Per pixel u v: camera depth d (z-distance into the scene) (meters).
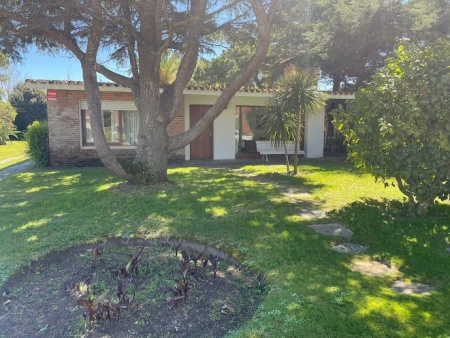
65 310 3.07
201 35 7.57
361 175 9.46
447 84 4.68
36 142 12.51
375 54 18.00
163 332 2.74
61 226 5.08
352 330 2.58
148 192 6.86
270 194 7.09
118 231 4.85
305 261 3.83
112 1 6.31
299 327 2.62
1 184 8.93
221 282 3.55
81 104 12.75
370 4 16.16
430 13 16.52
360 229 4.91
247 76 7.09
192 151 14.82
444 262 3.85
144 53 7.11
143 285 3.46
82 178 9.55
